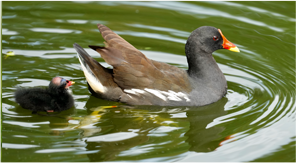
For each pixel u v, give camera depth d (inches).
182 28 674.8
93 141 390.6
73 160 354.9
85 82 526.0
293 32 659.4
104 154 366.9
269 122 438.3
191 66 506.0
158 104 474.9
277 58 592.7
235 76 557.3
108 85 473.1
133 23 692.1
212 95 490.9
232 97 506.9
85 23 690.2
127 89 470.9
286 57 595.2
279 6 753.0
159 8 756.6
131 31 664.4
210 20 700.0
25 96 447.8
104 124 431.8
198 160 366.6
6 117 432.8
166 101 472.7
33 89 460.8
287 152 380.5
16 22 678.5
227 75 560.1
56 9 741.3
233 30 664.4
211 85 495.8
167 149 381.7
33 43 614.5
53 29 662.5
